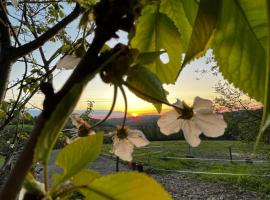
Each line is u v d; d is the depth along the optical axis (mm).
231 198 15633
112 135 636
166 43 611
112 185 379
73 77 350
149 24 609
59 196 376
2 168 2643
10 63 1354
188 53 452
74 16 1336
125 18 371
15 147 3322
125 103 401
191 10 613
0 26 1365
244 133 12961
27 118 3557
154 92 411
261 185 16469
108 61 355
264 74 511
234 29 514
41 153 294
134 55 386
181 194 16594
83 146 406
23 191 359
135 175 383
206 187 17328
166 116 564
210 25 468
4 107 3250
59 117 301
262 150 12992
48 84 332
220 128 554
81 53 482
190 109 548
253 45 513
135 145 639
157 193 378
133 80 408
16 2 938
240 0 500
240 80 521
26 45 1370
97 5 373
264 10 498
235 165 20203
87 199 401
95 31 366
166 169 20812
